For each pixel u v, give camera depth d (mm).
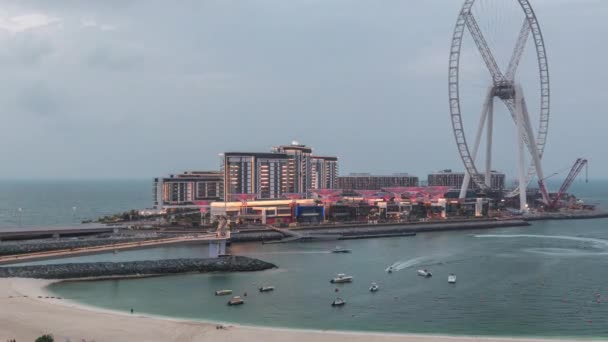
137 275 157750
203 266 166250
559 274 166125
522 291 143625
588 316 120312
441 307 127625
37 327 102688
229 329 104500
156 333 101125
